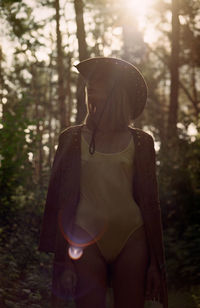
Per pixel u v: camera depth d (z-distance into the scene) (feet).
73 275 9.21
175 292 23.61
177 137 39.04
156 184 9.73
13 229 24.99
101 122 9.72
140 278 9.22
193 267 25.53
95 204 9.36
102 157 9.49
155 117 84.53
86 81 10.03
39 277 21.12
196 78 104.42
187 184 35.68
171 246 30.09
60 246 9.50
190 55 76.38
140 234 9.41
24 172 28.17
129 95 10.07
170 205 35.29
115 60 10.00
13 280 20.65
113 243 9.26
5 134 27.53
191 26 70.08
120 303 9.19
